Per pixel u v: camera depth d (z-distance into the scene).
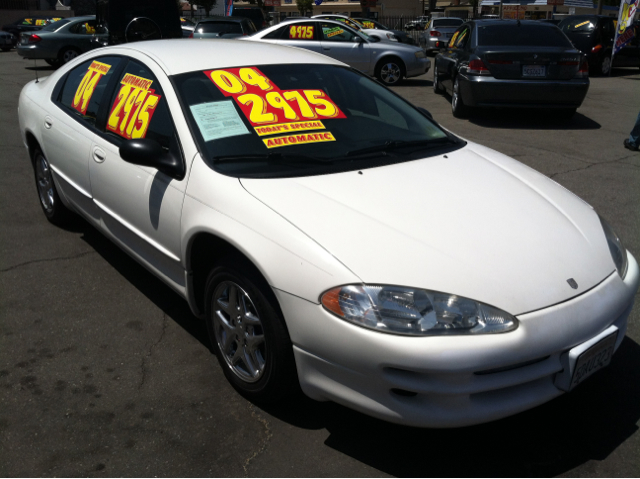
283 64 3.34
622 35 13.68
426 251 2.21
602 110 9.73
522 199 2.71
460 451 2.35
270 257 2.27
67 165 3.79
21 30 25.05
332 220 2.33
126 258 4.08
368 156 2.90
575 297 2.23
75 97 3.87
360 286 2.09
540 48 8.30
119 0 12.15
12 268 3.89
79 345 3.06
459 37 10.06
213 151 2.74
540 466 2.27
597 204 5.18
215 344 2.76
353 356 2.08
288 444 2.39
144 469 2.26
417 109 3.61
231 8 22.66
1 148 6.98
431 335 2.01
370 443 2.40
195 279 2.84
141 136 3.09
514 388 2.16
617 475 2.22
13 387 2.71
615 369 2.86
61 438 2.41
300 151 2.83
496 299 2.10
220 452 2.35
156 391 2.71
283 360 2.36
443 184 2.72
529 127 8.37
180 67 3.12
